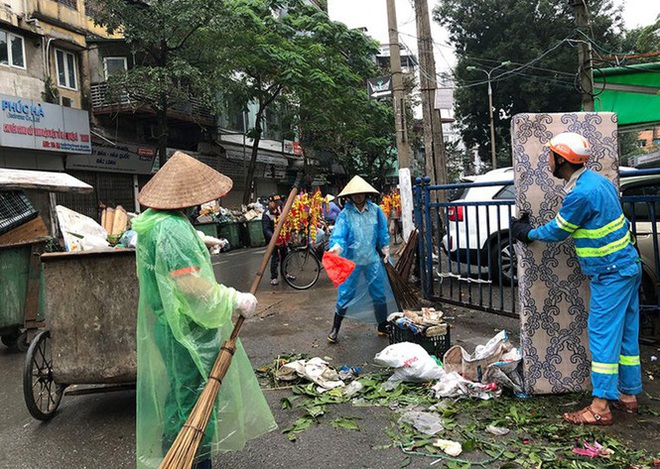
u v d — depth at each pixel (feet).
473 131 107.24
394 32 31.99
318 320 19.49
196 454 7.46
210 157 74.23
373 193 15.99
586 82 27.35
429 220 20.47
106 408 12.35
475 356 12.03
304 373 12.89
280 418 11.07
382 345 15.99
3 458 10.06
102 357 11.61
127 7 47.73
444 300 19.80
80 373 11.63
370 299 16.25
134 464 9.64
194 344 7.46
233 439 7.93
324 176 107.76
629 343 10.31
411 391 12.06
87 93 56.70
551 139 10.68
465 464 8.87
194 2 48.26
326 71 66.44
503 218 23.49
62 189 19.79
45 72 50.65
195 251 7.34
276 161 91.35
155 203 7.48
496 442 9.60
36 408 11.36
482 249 23.89
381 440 9.91
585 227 9.98
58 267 11.59
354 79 67.87
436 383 12.08
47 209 37.96
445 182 27.89
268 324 19.17
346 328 18.24
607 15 82.28
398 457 9.27
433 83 27.76
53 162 50.62
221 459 9.45
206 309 7.19
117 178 59.82
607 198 9.86
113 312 11.59
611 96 28.76
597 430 9.84
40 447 10.46
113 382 11.71
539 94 85.97
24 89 48.34
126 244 13.05
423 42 27.78
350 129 81.30
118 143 58.03
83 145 51.88
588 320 10.36
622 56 27.71
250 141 84.48
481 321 17.94
